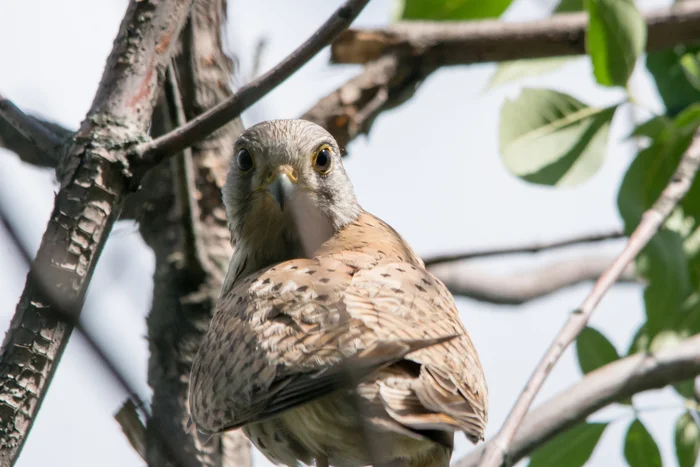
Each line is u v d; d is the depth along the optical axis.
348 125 12.73
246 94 7.64
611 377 10.21
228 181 10.98
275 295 8.31
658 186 11.19
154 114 11.09
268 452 9.17
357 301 8.00
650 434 10.50
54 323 7.04
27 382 7.01
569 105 11.20
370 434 6.99
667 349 10.41
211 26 11.41
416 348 7.65
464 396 7.67
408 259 10.05
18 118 8.07
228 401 7.88
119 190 7.73
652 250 10.99
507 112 11.17
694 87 13.41
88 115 7.88
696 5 13.20
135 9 8.11
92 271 7.52
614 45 10.77
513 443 9.88
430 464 8.34
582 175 11.09
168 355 10.77
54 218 7.52
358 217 10.90
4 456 6.88
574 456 10.46
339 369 7.38
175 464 4.93
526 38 13.20
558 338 8.42
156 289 11.05
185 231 10.42
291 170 10.44
